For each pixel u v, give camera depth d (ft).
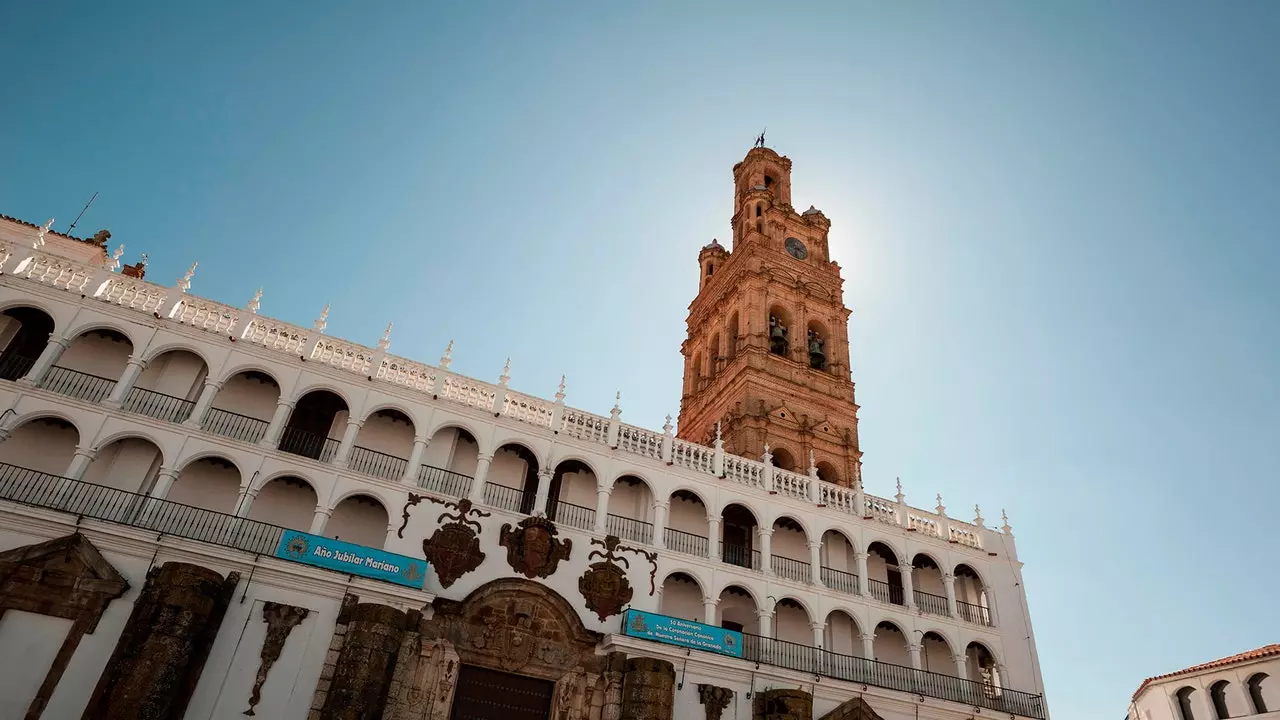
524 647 97.71
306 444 107.65
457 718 93.04
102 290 101.50
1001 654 131.54
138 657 77.25
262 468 98.12
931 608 133.90
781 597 118.52
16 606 78.28
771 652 113.39
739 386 161.17
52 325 104.01
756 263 181.47
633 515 121.29
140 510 90.63
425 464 108.68
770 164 217.56
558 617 101.04
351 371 108.37
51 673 76.74
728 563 118.42
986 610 138.10
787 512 126.93
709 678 104.63
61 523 82.89
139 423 94.89
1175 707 159.94
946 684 124.36
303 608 89.30
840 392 169.68
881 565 138.00
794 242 195.31
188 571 82.99
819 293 184.55
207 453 96.68
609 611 105.29
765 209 195.93
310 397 110.93
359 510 106.32
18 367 99.04
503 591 99.25
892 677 120.78
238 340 104.06
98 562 82.07
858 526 131.54
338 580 91.20
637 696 96.73
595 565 107.76
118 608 82.12
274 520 102.12
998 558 142.41
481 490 107.34
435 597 95.14
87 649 78.95
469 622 96.53
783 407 156.97
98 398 98.78
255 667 84.94
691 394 188.85
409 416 109.19
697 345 196.34
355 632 88.28
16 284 96.53
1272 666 141.90
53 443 96.48
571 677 98.68
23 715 75.00
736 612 122.52
